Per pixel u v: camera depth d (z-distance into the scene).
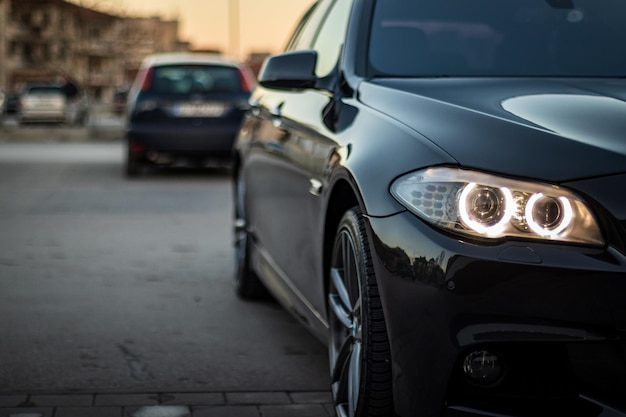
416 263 2.60
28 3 88.56
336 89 3.78
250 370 4.12
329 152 3.40
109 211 9.62
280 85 4.07
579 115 2.84
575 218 2.50
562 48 3.83
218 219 9.09
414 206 2.68
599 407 2.53
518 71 3.73
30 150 20.16
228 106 13.45
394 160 2.85
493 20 3.96
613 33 3.91
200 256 7.03
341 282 3.29
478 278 2.50
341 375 3.22
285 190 4.20
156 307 5.34
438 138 2.81
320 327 3.73
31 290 5.76
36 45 89.31
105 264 6.66
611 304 2.45
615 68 3.74
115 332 4.76
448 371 2.57
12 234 8.00
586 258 2.46
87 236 7.93
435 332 2.57
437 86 3.40
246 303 5.47
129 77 85.88
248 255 5.36
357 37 3.91
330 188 3.28
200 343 4.56
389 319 2.70
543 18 3.96
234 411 3.56
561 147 2.62
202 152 13.45
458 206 2.58
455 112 2.95
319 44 4.50
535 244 2.50
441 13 3.99
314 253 3.63
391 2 4.04
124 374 4.04
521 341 2.49
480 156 2.66
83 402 3.64
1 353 4.36
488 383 2.63
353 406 3.00
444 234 2.58
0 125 36.47
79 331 4.77
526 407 2.63
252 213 5.21
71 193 11.30
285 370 4.12
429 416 2.63
